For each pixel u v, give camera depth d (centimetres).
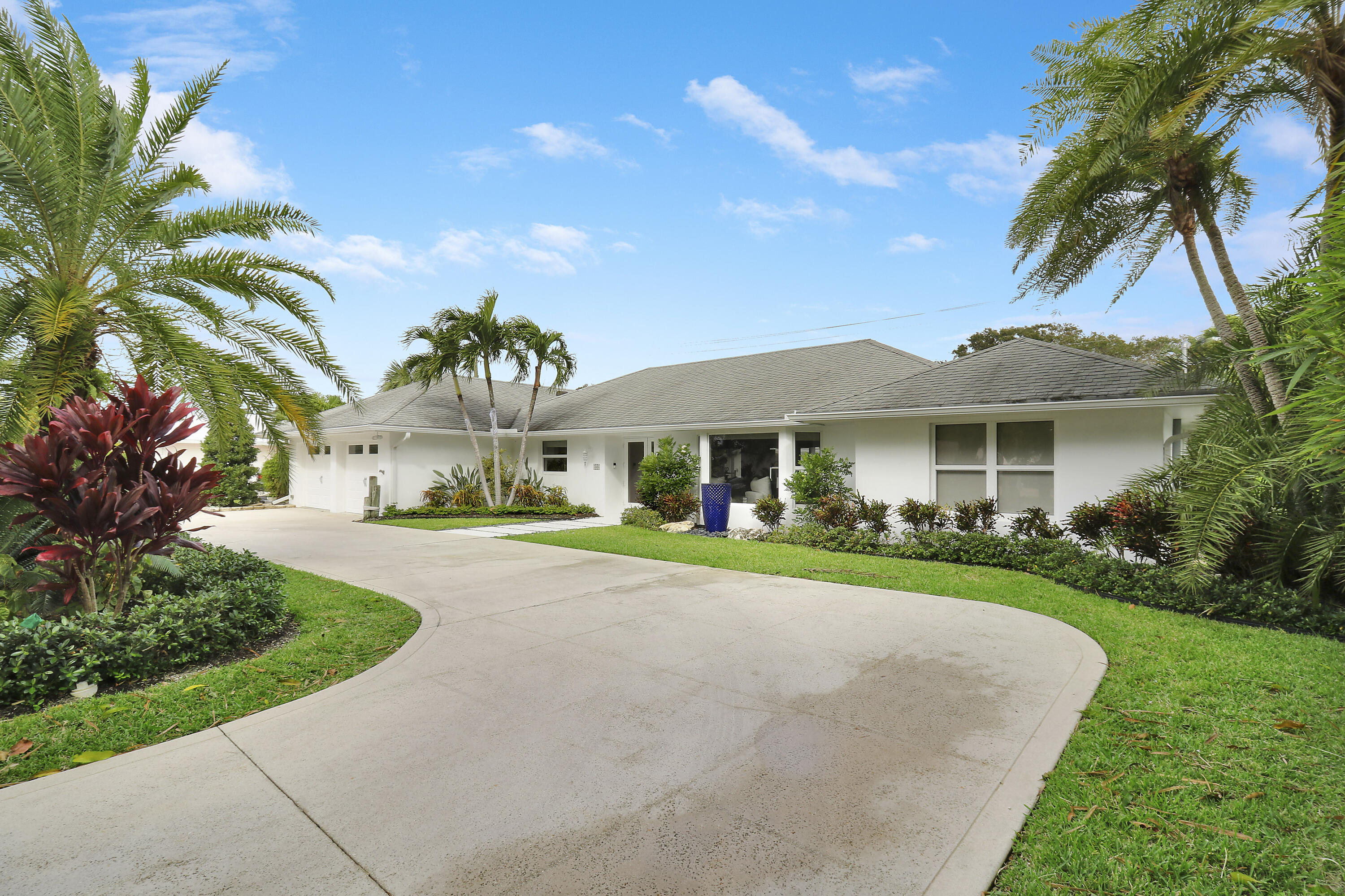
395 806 306
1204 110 722
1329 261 228
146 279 782
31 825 288
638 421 1725
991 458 1137
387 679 487
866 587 827
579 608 712
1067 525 1002
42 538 638
